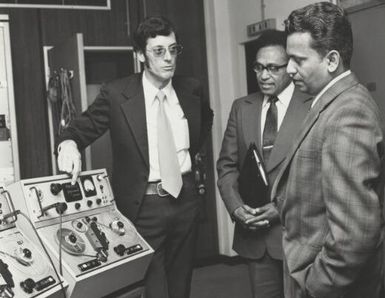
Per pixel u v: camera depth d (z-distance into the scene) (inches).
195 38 183.3
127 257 81.2
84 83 129.5
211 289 156.3
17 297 63.4
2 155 138.2
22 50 156.1
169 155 88.6
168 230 90.7
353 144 53.2
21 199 75.2
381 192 57.9
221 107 182.2
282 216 62.6
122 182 91.0
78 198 83.1
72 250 74.9
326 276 55.1
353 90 56.5
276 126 91.4
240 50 179.2
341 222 53.2
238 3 176.4
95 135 93.2
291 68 58.8
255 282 92.0
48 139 158.6
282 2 154.6
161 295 90.4
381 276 60.8
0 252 67.5
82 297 74.2
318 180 57.1
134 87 91.4
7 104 138.8
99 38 167.3
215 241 186.9
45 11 159.3
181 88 96.0
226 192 95.0
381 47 125.0
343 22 56.9
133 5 172.2
